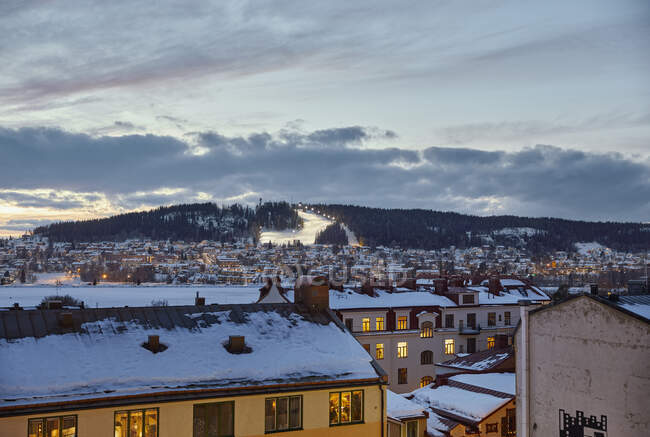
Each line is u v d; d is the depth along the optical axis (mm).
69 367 24641
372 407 29031
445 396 43688
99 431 23359
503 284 91625
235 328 30766
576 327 29609
